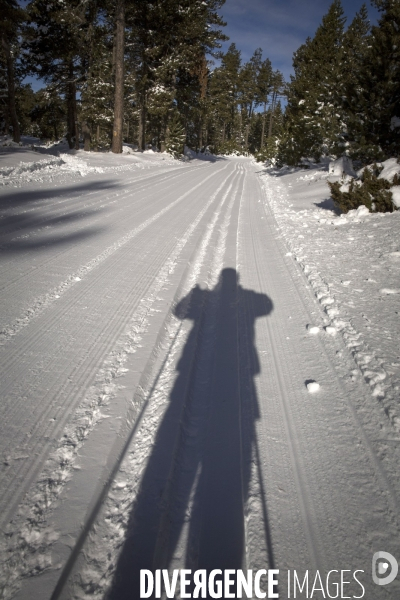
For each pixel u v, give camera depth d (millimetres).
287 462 1899
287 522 1585
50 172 12250
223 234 6789
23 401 2209
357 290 3980
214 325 3393
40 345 2805
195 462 1913
